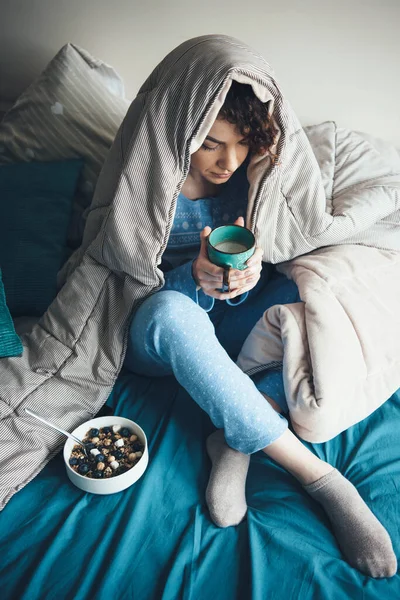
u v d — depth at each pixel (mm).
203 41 1114
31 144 1659
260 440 1045
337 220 1313
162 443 1160
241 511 1035
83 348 1234
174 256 1362
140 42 1716
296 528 1019
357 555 950
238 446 1075
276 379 1195
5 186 1558
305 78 1709
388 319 1219
